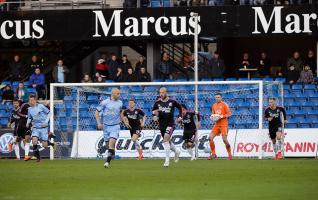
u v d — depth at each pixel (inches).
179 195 1346.0
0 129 2682.1
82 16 2979.8
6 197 1326.3
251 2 2925.7
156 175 1750.7
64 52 3314.5
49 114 2369.6
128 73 2947.8
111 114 1990.7
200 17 2913.4
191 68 3179.1
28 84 3061.0
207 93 2699.3
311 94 2930.6
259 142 2491.4
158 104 2036.2
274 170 1867.6
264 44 3356.3
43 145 2364.7
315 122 2849.4
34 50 3366.1
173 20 2923.2
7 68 3371.1
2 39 3021.7
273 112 2415.1
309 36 3043.8
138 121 2421.3
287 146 2564.0
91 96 2733.8
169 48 3415.4
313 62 3029.0
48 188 1480.1
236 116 2748.5
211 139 2412.6
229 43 3376.0
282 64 3339.1
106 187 1493.6
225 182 1581.0
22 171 1907.0
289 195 1339.8
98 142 2605.8
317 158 2495.1
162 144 2566.4
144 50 3280.0
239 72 3287.4
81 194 1370.6
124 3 3002.0
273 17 2878.9
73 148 2618.1
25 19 3011.8
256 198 1295.5
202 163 2180.1
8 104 2982.3
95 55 3801.7
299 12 2871.6
